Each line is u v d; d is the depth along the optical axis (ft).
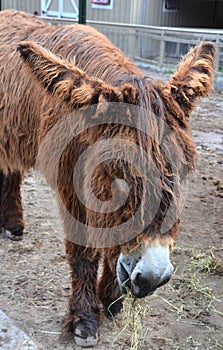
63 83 7.98
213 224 16.78
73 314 10.78
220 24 63.21
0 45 12.57
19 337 10.46
